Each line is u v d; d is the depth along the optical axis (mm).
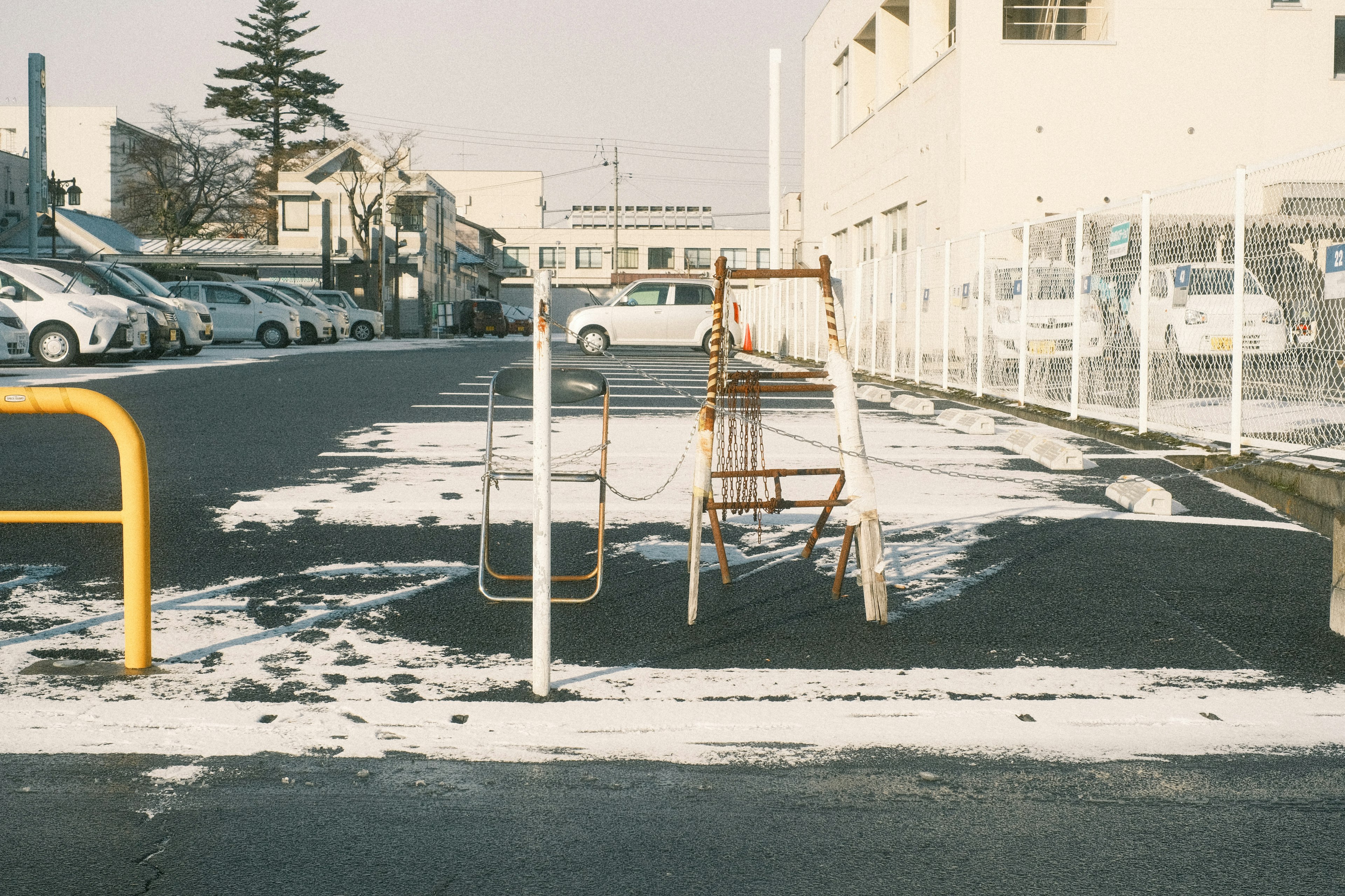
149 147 65562
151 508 7371
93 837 2967
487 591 5473
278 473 8805
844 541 5418
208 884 2732
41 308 18641
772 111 27891
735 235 95625
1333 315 9109
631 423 12320
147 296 21969
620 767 3453
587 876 2785
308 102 68562
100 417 4211
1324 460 8328
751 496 6348
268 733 3676
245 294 31125
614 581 5734
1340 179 10414
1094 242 12648
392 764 3459
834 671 4367
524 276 96375
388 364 23078
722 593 5516
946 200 22609
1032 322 13734
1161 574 5914
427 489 8180
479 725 3770
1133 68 21578
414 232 58719
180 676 4219
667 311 29359
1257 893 2719
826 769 3457
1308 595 5555
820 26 35781
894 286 19531
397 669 4324
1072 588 5645
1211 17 21578
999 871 2822
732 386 5180
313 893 2693
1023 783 3359
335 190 57875
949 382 17297
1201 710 3953
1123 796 3273
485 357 26781
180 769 3398
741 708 3945
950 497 8055
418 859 2867
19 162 71625
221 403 13914
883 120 27766
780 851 2928
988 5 21391
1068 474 9094
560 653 4555
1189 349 10500
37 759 3459
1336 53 21938
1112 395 11992
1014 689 4168
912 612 5211
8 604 5184
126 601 4238
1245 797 3270
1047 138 21562
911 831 3047
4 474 8438
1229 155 21844
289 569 5859
